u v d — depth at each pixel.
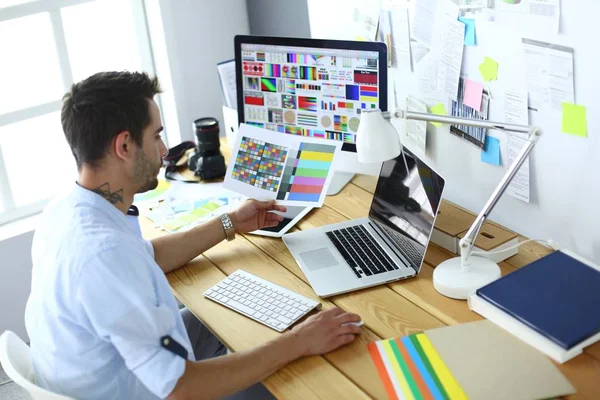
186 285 1.75
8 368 1.42
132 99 1.48
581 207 1.68
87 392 1.48
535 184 1.78
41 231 1.55
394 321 1.55
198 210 2.07
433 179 1.65
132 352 1.36
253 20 2.94
